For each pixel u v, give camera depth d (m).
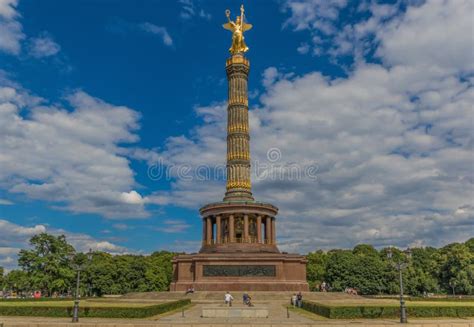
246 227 84.31
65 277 95.38
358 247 162.75
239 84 93.81
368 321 41.16
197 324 37.50
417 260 147.12
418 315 45.59
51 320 42.00
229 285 74.56
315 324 37.62
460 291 111.69
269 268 76.06
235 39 95.88
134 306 47.53
